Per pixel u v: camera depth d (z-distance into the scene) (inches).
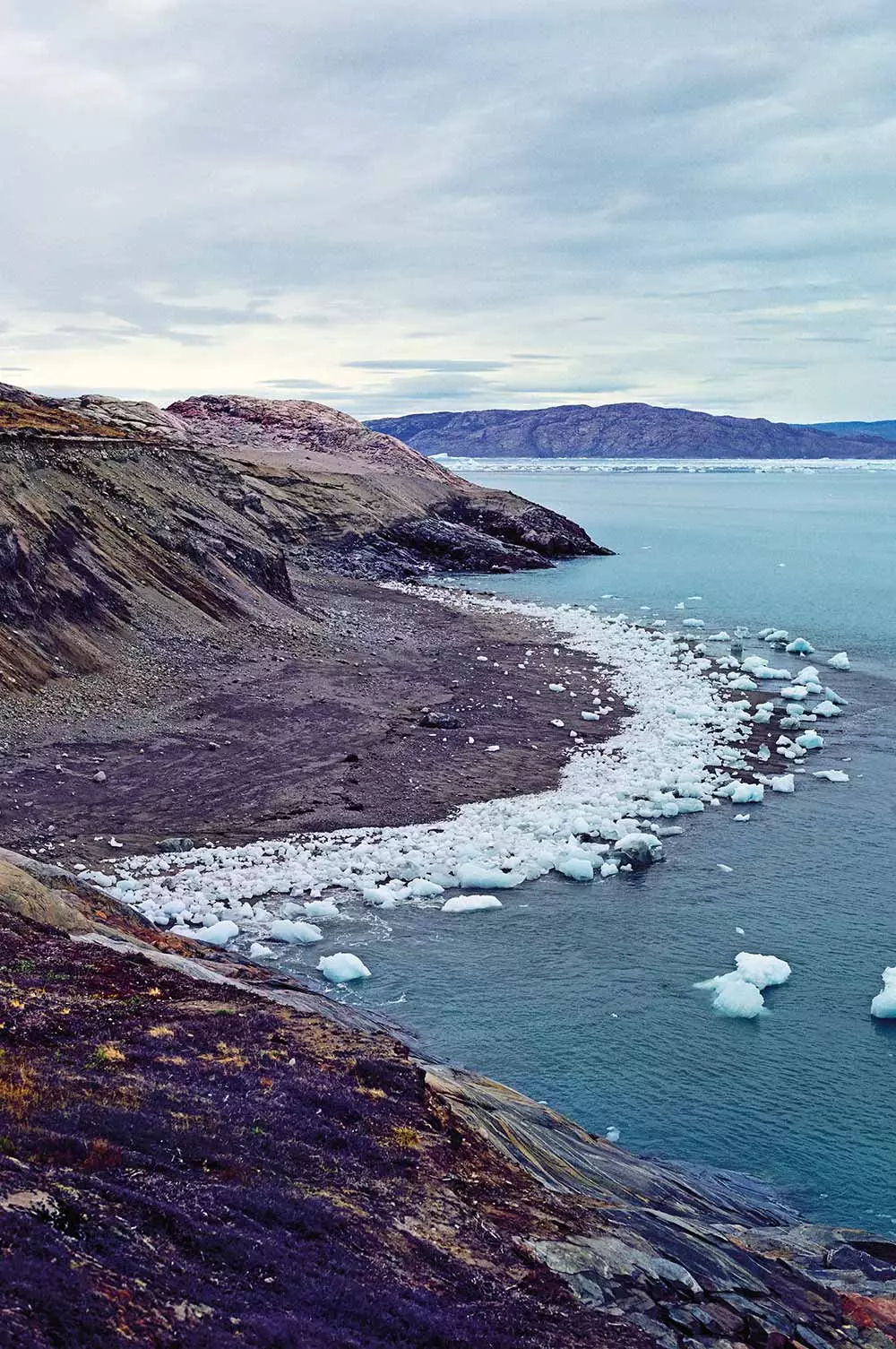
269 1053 666.8
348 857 1339.8
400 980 1067.9
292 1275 443.2
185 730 1776.6
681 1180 755.4
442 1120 647.1
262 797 1526.8
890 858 1390.3
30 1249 388.8
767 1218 738.2
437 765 1707.7
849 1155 824.3
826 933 1179.3
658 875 1336.1
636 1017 1007.6
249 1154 534.6
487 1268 508.4
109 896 1022.4
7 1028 632.4
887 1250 691.4
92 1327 362.3
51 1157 475.2
